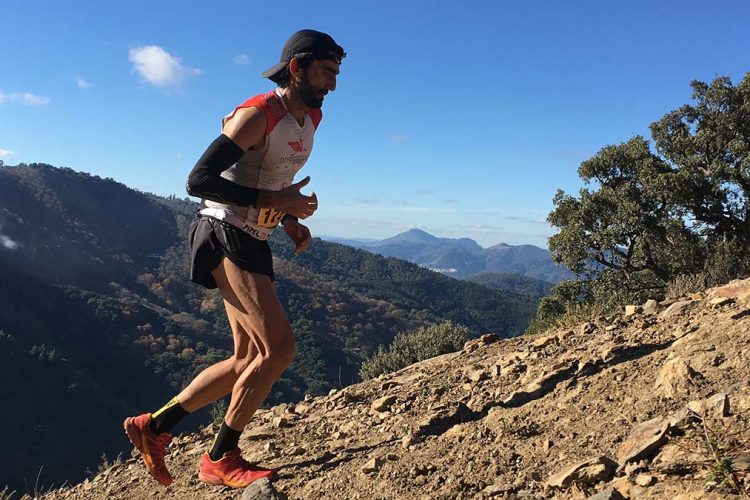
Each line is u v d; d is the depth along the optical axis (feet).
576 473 6.75
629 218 69.05
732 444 6.25
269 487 8.50
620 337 12.62
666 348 10.48
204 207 8.82
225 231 8.38
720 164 71.00
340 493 8.47
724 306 12.26
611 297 37.55
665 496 5.75
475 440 9.18
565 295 73.10
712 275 32.78
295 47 8.22
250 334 8.80
